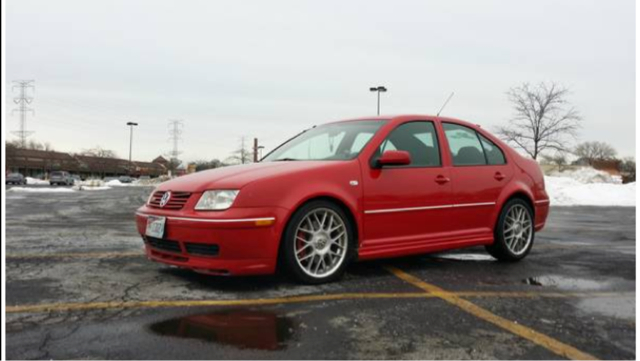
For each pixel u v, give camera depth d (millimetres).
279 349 2631
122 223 8812
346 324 3045
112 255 5230
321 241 4047
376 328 2982
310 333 2879
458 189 4895
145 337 2779
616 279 4488
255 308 3342
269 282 4059
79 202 16344
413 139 4805
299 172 3988
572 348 2729
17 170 81688
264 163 4484
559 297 3807
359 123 4988
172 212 3922
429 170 4730
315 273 4016
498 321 3162
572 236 8062
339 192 4094
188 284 3961
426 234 4660
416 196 4574
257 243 3713
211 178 3996
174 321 3055
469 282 4258
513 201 5375
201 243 3711
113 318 3098
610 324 3162
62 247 5797
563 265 5172
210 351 2594
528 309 3457
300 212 3906
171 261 3957
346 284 4078
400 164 4281
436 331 2951
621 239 7621
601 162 49125
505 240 5281
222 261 3672
